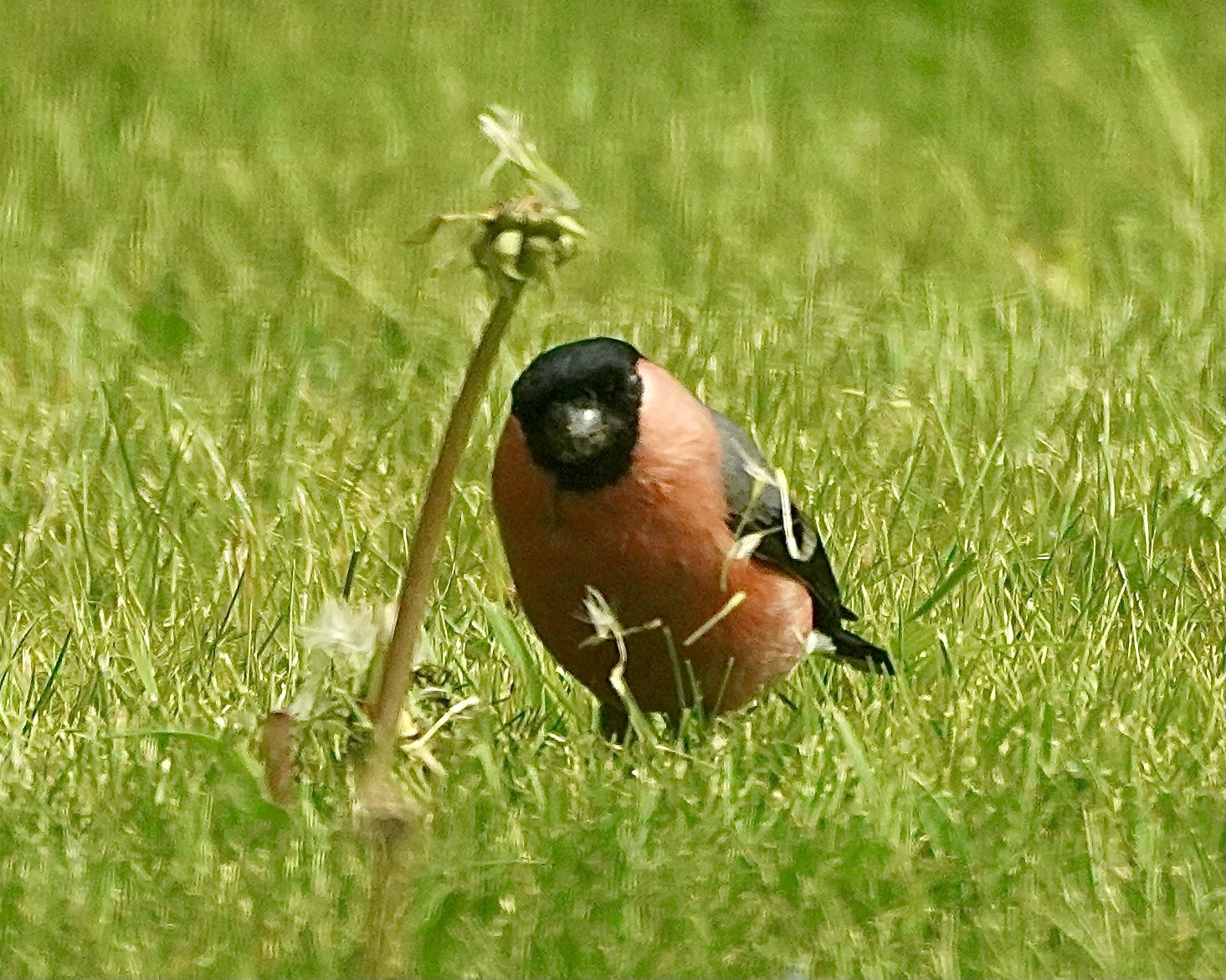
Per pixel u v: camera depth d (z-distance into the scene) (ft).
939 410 41.39
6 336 47.11
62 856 27.35
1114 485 38.68
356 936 25.29
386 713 20.97
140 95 66.49
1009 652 33.42
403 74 69.77
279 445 41.29
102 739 29.32
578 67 71.31
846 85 70.18
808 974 24.84
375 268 52.13
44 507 35.86
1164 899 26.68
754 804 28.71
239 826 27.76
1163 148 62.85
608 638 30.91
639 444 29.86
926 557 37.22
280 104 66.33
